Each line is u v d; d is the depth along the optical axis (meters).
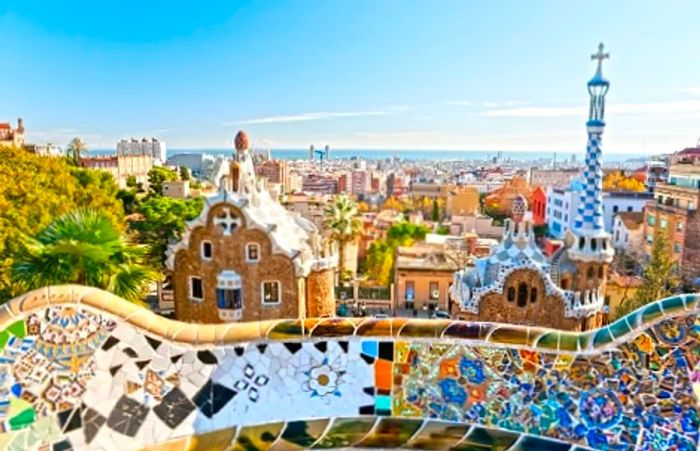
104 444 4.52
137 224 37.72
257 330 5.09
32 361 4.38
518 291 19.89
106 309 4.66
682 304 4.60
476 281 20.78
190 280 21.34
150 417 4.68
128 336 4.73
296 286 20.98
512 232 20.75
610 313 34.81
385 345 5.12
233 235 20.45
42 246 10.70
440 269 39.97
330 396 5.03
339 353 5.11
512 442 4.80
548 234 82.69
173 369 4.82
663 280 35.59
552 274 23.89
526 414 4.91
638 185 98.12
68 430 4.43
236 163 21.28
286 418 4.90
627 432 4.65
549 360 4.93
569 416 4.81
